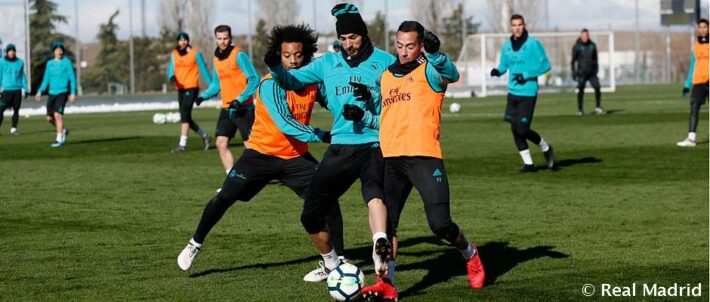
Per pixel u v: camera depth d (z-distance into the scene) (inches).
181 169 617.3
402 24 269.7
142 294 275.9
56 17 2091.5
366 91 274.2
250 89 498.6
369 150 278.4
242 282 290.7
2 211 438.9
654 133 829.8
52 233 378.9
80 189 519.2
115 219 413.1
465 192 485.1
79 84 2128.4
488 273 299.4
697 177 530.3
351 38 279.4
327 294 274.8
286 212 426.0
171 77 738.2
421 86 268.7
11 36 1556.3
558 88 2250.2
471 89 2165.4
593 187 498.6
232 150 756.6
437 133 271.0
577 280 287.3
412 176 269.6
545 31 2677.2
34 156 725.9
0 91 1077.1
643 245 340.2
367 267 314.5
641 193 473.4
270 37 297.6
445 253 331.9
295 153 307.0
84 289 282.5
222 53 542.0
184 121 741.3
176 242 358.0
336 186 281.4
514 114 566.6
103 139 896.9
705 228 373.1
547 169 581.3
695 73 695.7
